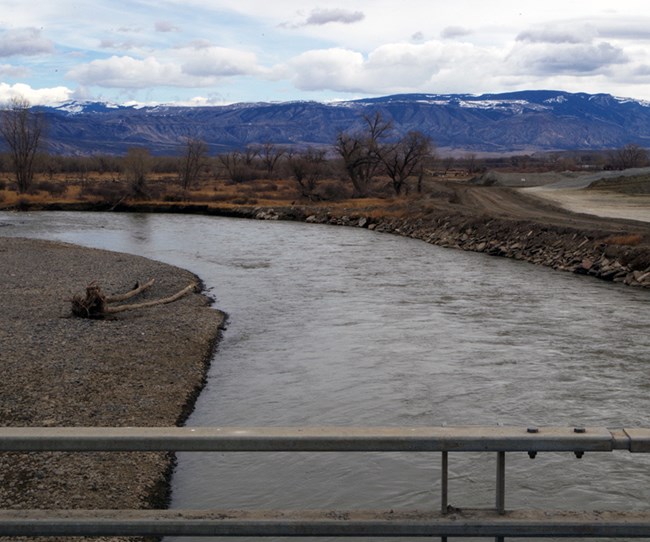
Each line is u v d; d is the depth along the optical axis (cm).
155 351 1795
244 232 6166
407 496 983
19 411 1262
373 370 1678
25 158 10281
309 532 408
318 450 413
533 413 1343
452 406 1389
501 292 2927
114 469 1029
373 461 1112
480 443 410
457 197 7462
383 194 9831
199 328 2123
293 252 4584
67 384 1443
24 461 1018
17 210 8638
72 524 411
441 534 406
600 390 1500
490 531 406
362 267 3791
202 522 411
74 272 3269
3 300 2447
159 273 3322
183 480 1044
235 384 1575
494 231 4838
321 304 2642
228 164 14762
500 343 1961
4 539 747
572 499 971
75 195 9681
